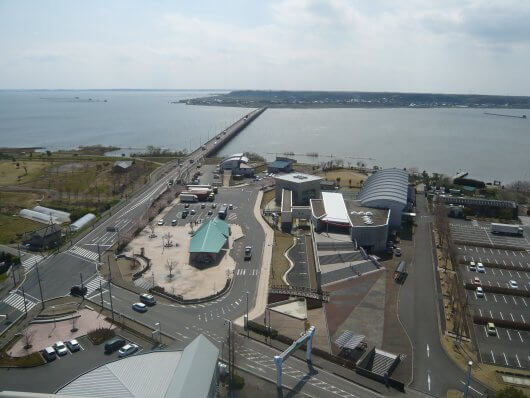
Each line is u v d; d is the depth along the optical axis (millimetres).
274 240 148250
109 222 165125
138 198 197750
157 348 87875
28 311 102250
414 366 84250
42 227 161250
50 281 117688
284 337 91500
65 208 182250
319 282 111750
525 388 78062
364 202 161500
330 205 158750
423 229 162375
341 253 132125
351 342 87812
